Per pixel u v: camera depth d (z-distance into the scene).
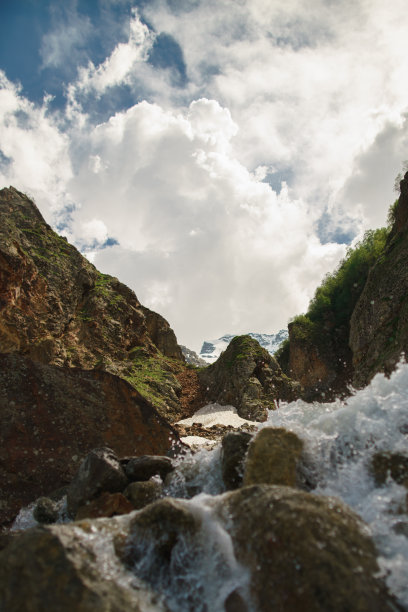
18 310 14.41
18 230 17.77
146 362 18.91
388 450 2.91
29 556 2.06
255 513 2.26
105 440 4.85
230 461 3.34
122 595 2.02
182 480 3.62
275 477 2.90
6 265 14.14
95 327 17.98
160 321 25.59
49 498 4.13
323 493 2.82
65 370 5.14
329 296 33.16
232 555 2.25
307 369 29.03
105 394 5.12
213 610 2.11
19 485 4.28
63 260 18.94
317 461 3.05
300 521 2.08
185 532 2.38
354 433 3.20
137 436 5.00
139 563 2.33
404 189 18.36
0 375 4.80
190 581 2.26
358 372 13.34
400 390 3.40
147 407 5.20
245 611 2.01
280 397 18.42
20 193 20.55
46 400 4.85
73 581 1.96
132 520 2.51
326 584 1.83
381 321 13.31
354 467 2.92
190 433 13.14
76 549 2.14
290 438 3.11
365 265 29.92
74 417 4.87
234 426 14.97
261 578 2.01
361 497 2.70
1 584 2.00
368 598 1.80
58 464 4.51
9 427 4.56
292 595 1.86
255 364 18.67
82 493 3.60
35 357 14.23
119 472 3.70
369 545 2.07
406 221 17.19
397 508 2.39
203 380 20.41
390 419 3.19
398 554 2.05
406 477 2.63
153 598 2.13
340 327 29.78
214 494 3.47
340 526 2.09
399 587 1.89
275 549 2.03
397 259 15.04
